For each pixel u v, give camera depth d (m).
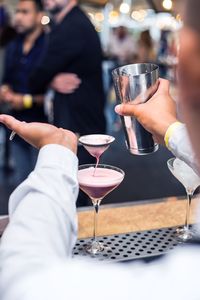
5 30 3.62
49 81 2.66
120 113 1.04
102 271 0.54
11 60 3.04
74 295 0.51
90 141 1.19
